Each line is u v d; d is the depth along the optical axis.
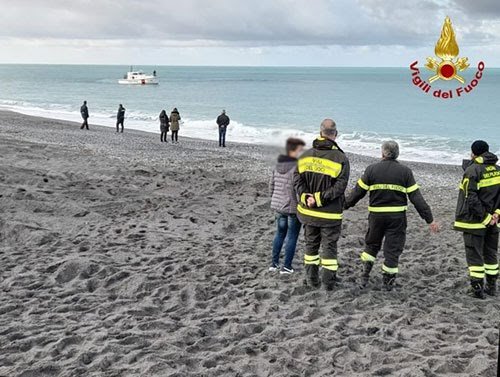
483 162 6.89
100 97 90.81
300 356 5.31
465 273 8.03
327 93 112.81
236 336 5.71
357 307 6.55
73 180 13.30
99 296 6.75
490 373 4.91
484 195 6.87
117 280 7.28
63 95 95.12
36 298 6.59
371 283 7.42
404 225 7.02
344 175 6.60
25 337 5.56
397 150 6.93
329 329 5.89
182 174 15.65
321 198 6.64
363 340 5.62
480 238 6.98
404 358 5.23
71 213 10.45
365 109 71.56
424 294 7.08
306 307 6.50
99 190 12.42
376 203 6.94
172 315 6.22
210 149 26.66
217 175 16.50
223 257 8.41
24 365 4.98
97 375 4.81
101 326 5.86
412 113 65.31
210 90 120.31
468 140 39.69
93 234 9.31
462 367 5.06
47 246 8.62
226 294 6.83
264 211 11.68
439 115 62.88
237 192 13.46
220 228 10.19
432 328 5.98
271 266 7.88
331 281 6.97
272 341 5.62
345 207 7.11
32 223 9.62
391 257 7.06
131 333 5.66
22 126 33.91
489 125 51.81
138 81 140.88
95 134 31.77
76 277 7.36
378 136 41.69
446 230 10.84
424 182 19.73
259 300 6.76
